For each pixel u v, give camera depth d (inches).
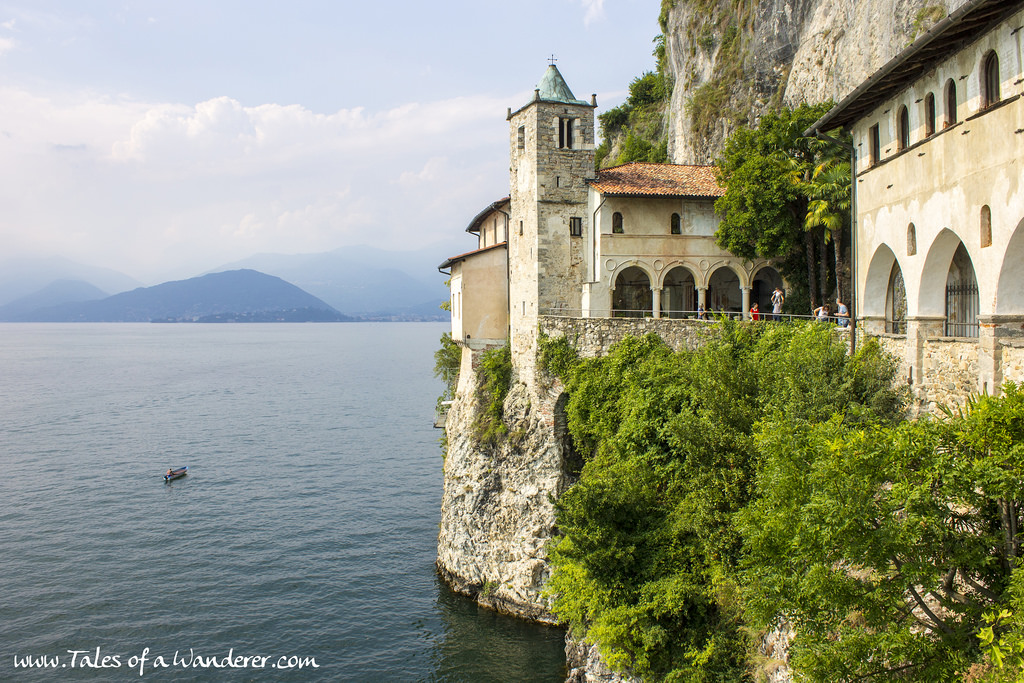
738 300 1967.3
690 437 1097.4
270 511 2207.2
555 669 1328.7
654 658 1036.5
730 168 1749.5
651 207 1749.5
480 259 1915.6
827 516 564.7
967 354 874.8
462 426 1813.5
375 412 4168.3
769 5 2346.2
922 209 936.3
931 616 595.8
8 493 2368.4
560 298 1728.6
